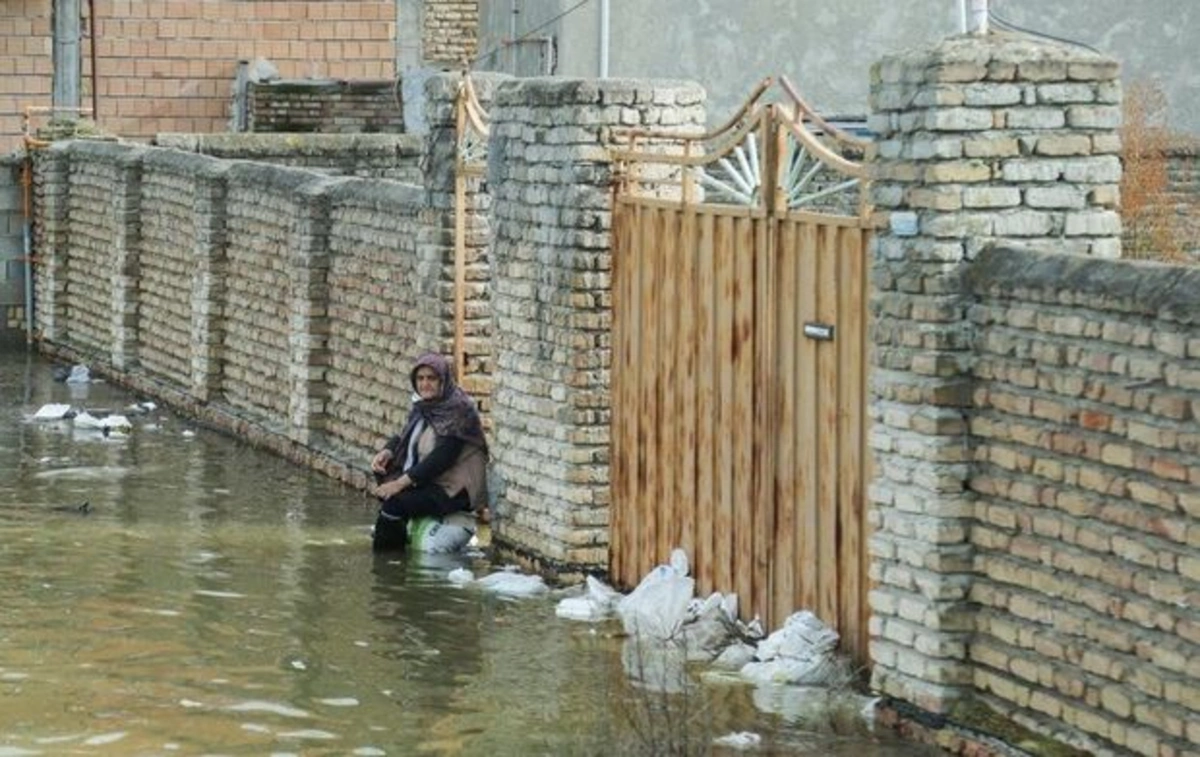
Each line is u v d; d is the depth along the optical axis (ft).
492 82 78.69
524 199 71.51
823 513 57.41
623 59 128.67
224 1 167.22
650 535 66.64
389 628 63.52
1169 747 45.14
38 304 129.70
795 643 56.80
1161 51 129.70
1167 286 45.47
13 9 151.74
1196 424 44.70
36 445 95.09
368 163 126.72
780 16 129.39
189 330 106.83
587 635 62.59
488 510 76.89
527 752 51.52
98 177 119.96
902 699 52.60
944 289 51.24
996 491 50.57
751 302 60.54
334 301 90.27
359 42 169.27
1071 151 51.60
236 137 125.39
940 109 51.08
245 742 52.34
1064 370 48.47
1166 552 45.44
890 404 52.70
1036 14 129.08
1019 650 49.78
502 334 73.46
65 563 71.51
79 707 55.06
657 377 65.92
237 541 75.72
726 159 62.95
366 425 87.30
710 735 52.31
